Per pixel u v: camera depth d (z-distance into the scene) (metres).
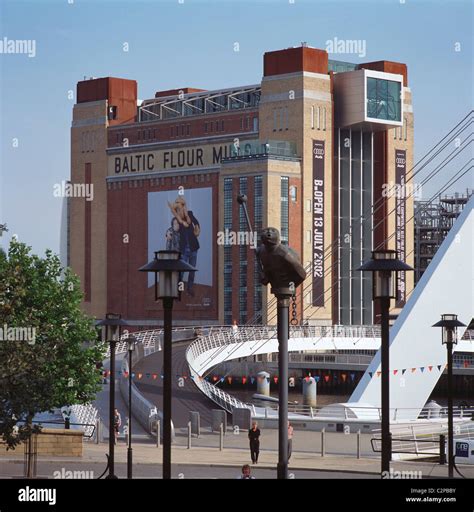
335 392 169.38
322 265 198.00
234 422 76.94
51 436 58.41
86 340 76.25
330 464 57.66
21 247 76.31
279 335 32.59
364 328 169.00
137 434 72.19
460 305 87.50
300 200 196.88
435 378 85.69
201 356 120.00
